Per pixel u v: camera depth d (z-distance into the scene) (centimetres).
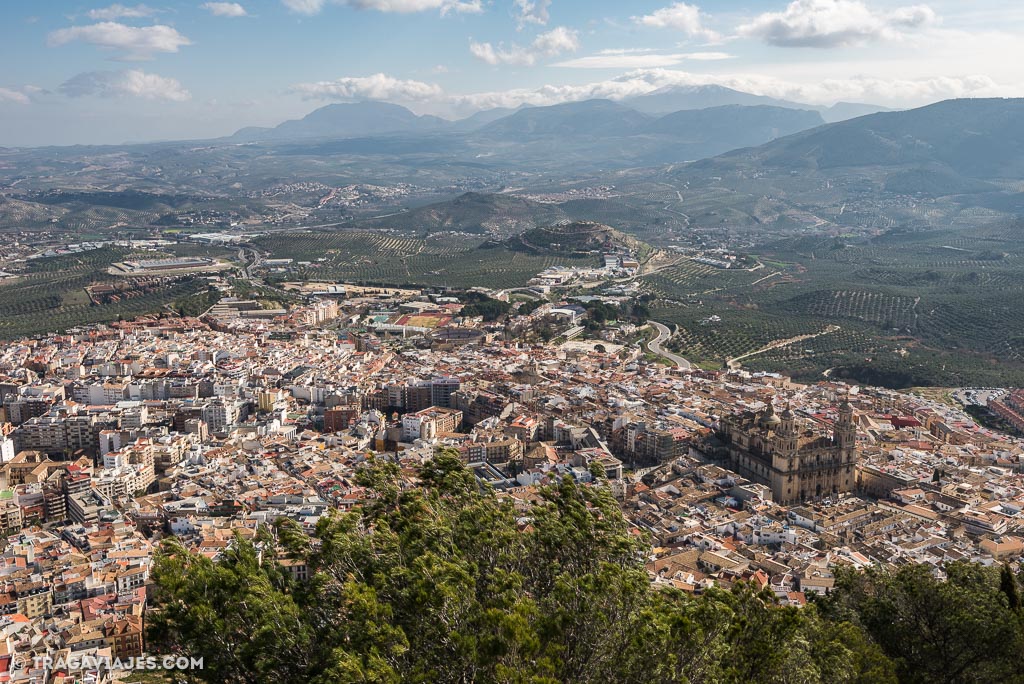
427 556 12125
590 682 11206
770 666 12450
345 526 13662
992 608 14600
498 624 10944
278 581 13400
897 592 15962
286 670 11762
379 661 10469
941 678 14825
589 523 14162
